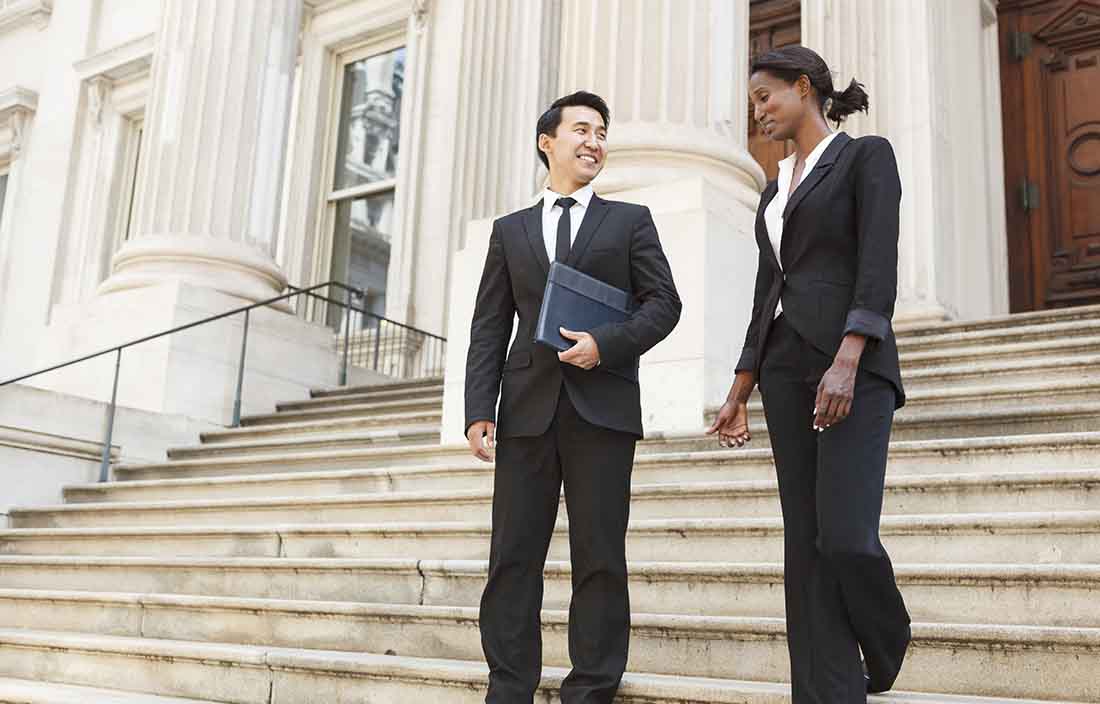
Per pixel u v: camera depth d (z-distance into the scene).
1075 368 5.20
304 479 6.32
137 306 9.23
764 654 3.38
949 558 3.69
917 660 3.16
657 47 6.75
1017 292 9.12
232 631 4.58
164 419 8.38
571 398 3.06
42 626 5.27
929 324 7.59
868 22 9.13
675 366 5.74
